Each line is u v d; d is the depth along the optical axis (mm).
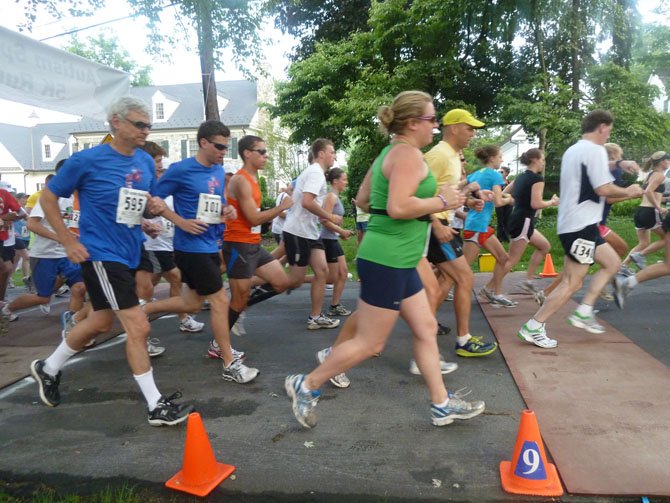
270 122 28734
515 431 2941
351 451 2785
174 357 4578
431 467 2602
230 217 3807
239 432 3053
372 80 16125
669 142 15172
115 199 3053
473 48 17297
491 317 5473
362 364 4188
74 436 3074
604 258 4305
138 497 2447
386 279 2623
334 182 5734
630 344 4398
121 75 6285
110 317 3268
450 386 3643
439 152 3723
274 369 4188
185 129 40812
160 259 5309
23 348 5016
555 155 16484
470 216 5648
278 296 7309
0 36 4723
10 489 2543
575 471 2473
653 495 2285
